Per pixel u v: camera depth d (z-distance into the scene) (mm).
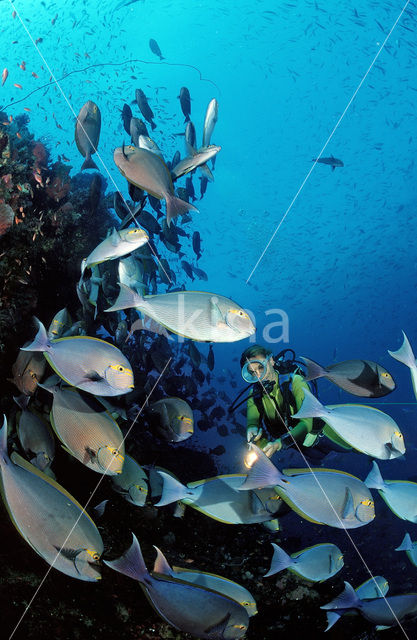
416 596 2777
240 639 3045
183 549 4156
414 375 2465
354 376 2719
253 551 4535
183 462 5785
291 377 3469
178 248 4590
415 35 30422
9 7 18172
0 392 4168
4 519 2926
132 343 5695
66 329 3885
